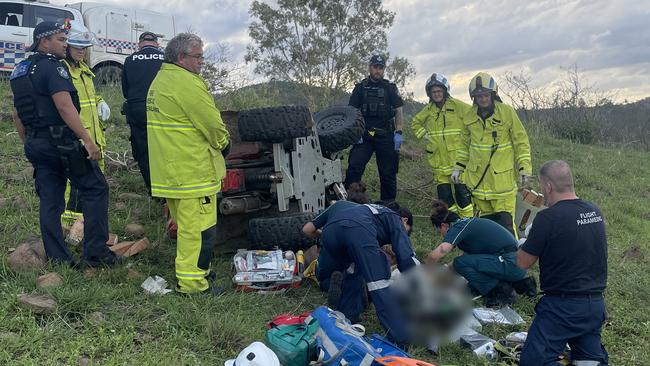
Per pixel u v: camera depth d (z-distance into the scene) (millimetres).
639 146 16297
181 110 4215
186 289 4355
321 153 5688
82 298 3963
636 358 4184
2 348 3350
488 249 4844
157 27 13766
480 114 5969
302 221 4953
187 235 4336
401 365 3213
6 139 7508
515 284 5012
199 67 4355
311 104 14461
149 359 3422
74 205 5469
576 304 3439
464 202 6559
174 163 4262
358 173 7020
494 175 5871
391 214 4195
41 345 3463
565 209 3500
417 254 5988
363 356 3305
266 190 5449
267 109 5090
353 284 4332
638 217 8414
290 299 4625
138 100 5379
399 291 4035
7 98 9406
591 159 12062
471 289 4840
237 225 5578
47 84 4227
